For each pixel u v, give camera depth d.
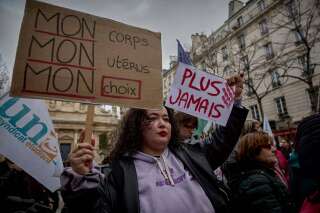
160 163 1.78
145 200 1.57
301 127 1.36
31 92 1.69
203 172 1.80
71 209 1.58
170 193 1.61
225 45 25.23
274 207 1.88
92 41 1.94
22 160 2.14
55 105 33.91
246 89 22.64
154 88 2.04
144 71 2.05
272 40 20.62
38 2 1.83
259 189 1.95
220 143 2.21
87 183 1.59
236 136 2.21
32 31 1.78
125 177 1.64
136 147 1.89
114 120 35.25
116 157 1.85
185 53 2.86
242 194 2.03
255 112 21.98
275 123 20.02
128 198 1.55
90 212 1.58
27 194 3.13
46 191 3.53
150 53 2.12
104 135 21.78
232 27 24.44
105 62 1.95
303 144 1.28
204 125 3.18
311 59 17.61
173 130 2.08
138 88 1.99
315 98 13.18
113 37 2.03
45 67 1.76
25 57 1.72
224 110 2.28
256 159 2.20
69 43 1.87
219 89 2.35
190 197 1.63
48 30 1.83
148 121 1.90
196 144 2.16
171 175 1.73
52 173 2.21
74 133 33.78
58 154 2.29
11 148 2.14
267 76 20.95
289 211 1.91
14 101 2.25
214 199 1.68
